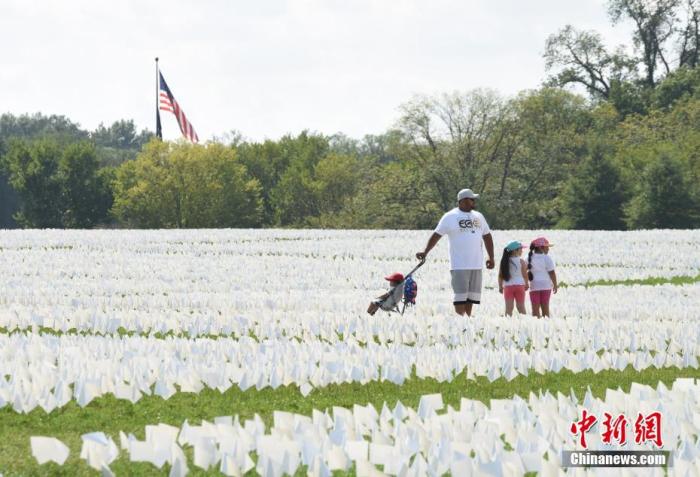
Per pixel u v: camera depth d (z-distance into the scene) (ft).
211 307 186.80
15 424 91.76
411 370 118.32
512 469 70.23
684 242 399.03
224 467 72.54
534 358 121.39
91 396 98.78
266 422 93.35
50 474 75.25
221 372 107.45
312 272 281.54
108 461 75.87
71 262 303.48
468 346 128.98
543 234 448.65
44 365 108.58
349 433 80.94
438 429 81.25
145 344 122.83
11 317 158.10
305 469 76.07
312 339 141.28
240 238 420.36
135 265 296.92
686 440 76.64
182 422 93.35
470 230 169.37
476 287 170.60
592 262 323.78
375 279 260.83
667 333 147.13
